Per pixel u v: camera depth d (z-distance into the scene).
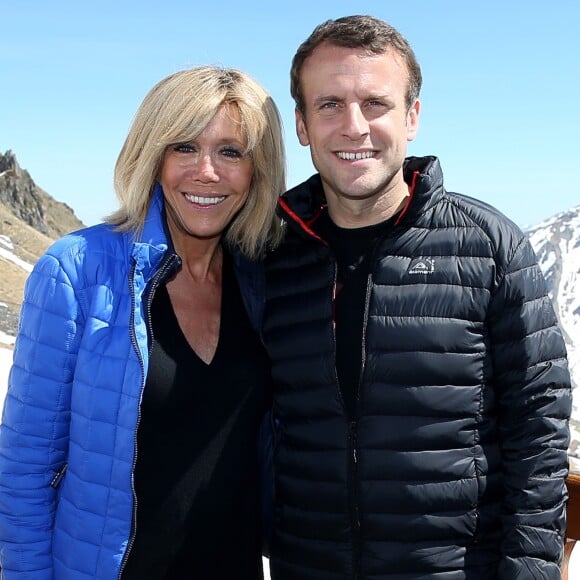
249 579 1.29
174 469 1.21
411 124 1.29
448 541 1.16
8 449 1.19
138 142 1.24
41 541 1.20
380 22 1.23
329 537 1.20
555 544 1.12
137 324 1.17
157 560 1.21
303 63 1.26
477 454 1.17
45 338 1.17
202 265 1.32
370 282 1.21
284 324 1.28
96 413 1.16
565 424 1.15
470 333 1.17
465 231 1.20
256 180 1.32
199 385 1.23
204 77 1.23
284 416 1.26
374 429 1.17
